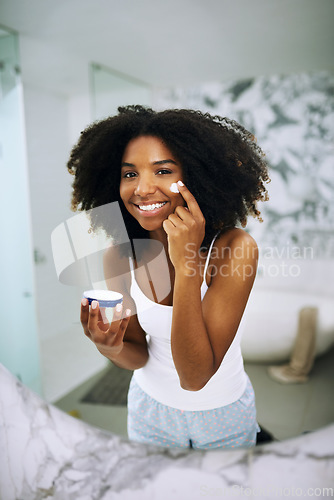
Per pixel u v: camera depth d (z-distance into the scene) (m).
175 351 0.58
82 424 0.69
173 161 0.56
